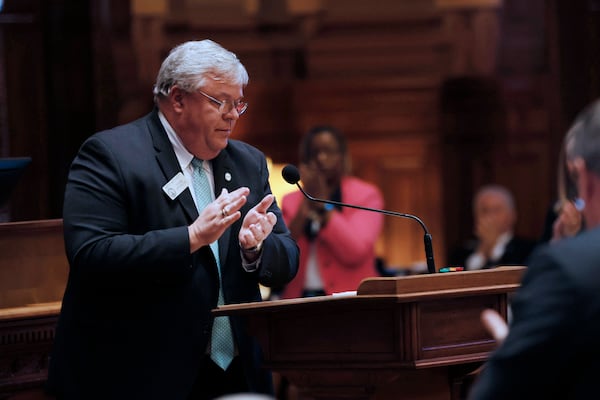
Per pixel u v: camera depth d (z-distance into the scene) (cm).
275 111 3319
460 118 3309
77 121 2488
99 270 1132
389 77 3325
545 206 3266
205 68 1180
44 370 1346
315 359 1093
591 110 787
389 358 1056
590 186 773
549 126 3117
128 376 1162
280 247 1230
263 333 1120
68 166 2458
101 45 2922
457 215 3325
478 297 1108
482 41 3278
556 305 712
